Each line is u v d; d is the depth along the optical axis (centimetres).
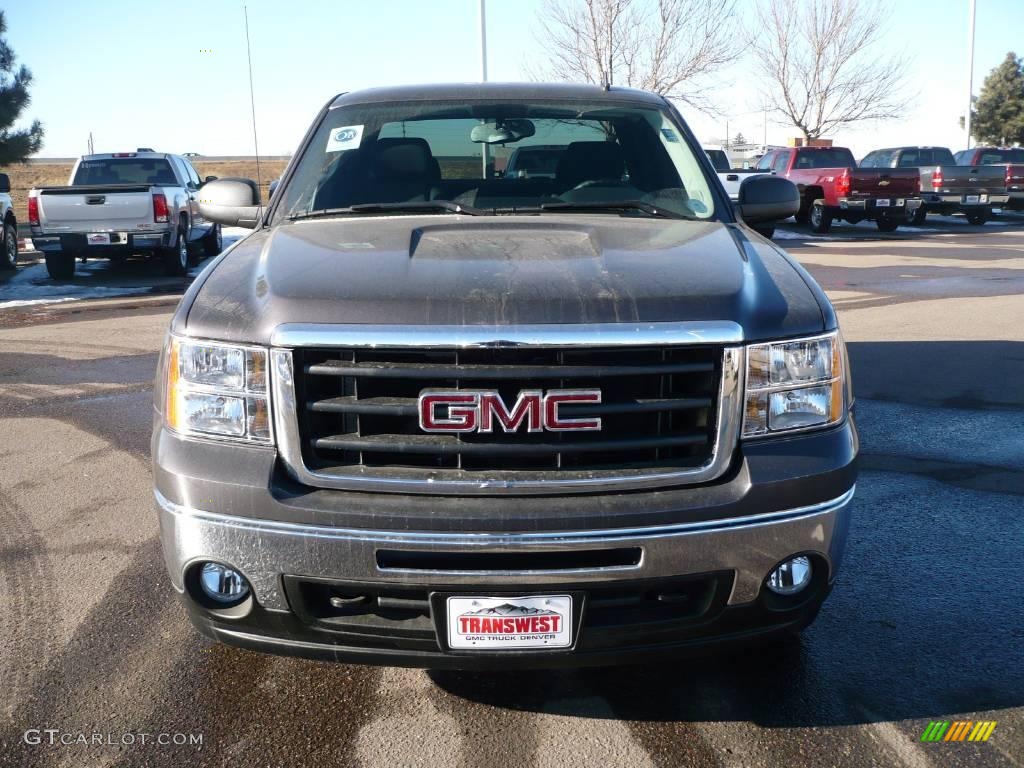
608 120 401
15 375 715
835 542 254
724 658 305
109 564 378
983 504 439
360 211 360
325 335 237
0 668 299
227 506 240
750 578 243
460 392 234
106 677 294
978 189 2253
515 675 296
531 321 237
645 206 360
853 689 287
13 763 253
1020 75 6016
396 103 412
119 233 1285
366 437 241
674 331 239
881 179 1991
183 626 327
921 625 327
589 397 235
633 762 253
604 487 238
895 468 491
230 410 247
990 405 610
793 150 2258
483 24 1927
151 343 838
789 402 252
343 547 234
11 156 2520
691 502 238
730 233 321
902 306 996
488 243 291
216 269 290
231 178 428
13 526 420
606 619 243
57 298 1141
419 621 243
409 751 259
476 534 231
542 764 253
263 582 241
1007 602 344
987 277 1238
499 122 396
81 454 523
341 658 250
